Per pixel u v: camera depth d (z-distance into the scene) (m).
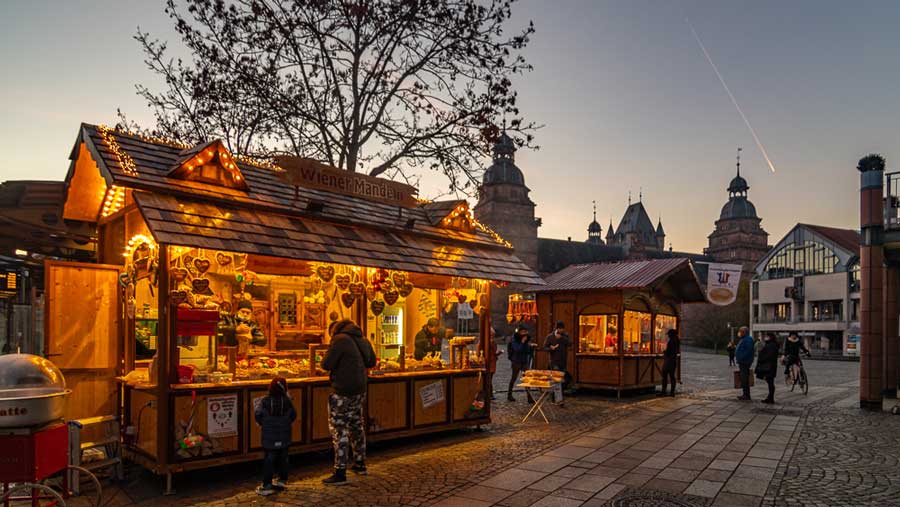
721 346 73.31
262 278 9.46
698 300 19.14
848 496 6.77
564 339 14.51
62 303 7.74
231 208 7.97
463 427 10.34
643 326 17.42
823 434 10.56
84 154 7.85
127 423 7.74
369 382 8.97
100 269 8.08
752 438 10.14
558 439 9.97
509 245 12.33
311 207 8.96
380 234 9.78
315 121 17.39
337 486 7.04
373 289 9.40
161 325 6.94
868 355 14.09
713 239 129.12
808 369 32.72
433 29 17.77
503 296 80.38
